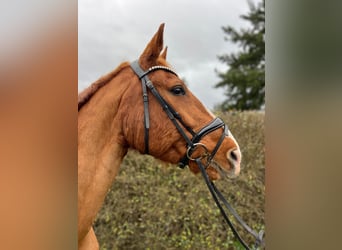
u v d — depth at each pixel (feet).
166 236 10.20
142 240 10.30
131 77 5.41
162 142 5.26
